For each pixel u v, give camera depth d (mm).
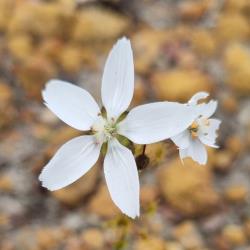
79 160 101
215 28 194
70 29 184
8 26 185
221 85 180
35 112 171
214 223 157
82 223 155
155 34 190
